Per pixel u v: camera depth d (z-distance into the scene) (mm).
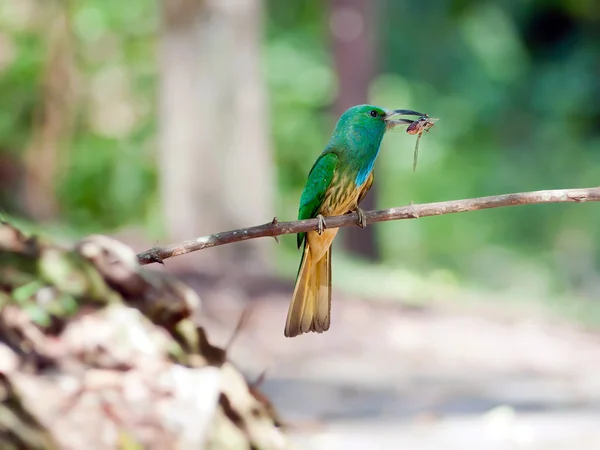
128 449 2770
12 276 2984
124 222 24078
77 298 3002
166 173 18500
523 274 32219
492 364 12562
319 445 7500
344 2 24000
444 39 35688
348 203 6398
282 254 20719
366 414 9188
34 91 22797
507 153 35094
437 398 10234
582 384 11117
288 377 11375
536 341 14617
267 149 18453
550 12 36531
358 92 24188
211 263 17422
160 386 2895
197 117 18125
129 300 3158
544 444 7648
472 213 33094
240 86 18125
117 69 24375
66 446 2709
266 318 14680
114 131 24234
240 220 18156
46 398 2754
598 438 7859
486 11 36250
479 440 7848
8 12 22641
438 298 17844
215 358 3240
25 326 2889
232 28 18031
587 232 33406
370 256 25297
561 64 36750
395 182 31781
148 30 24531
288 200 26875
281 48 27984
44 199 22547
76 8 23703
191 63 18094
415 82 35375
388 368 12086
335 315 15297
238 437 3066
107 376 2867
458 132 34844
